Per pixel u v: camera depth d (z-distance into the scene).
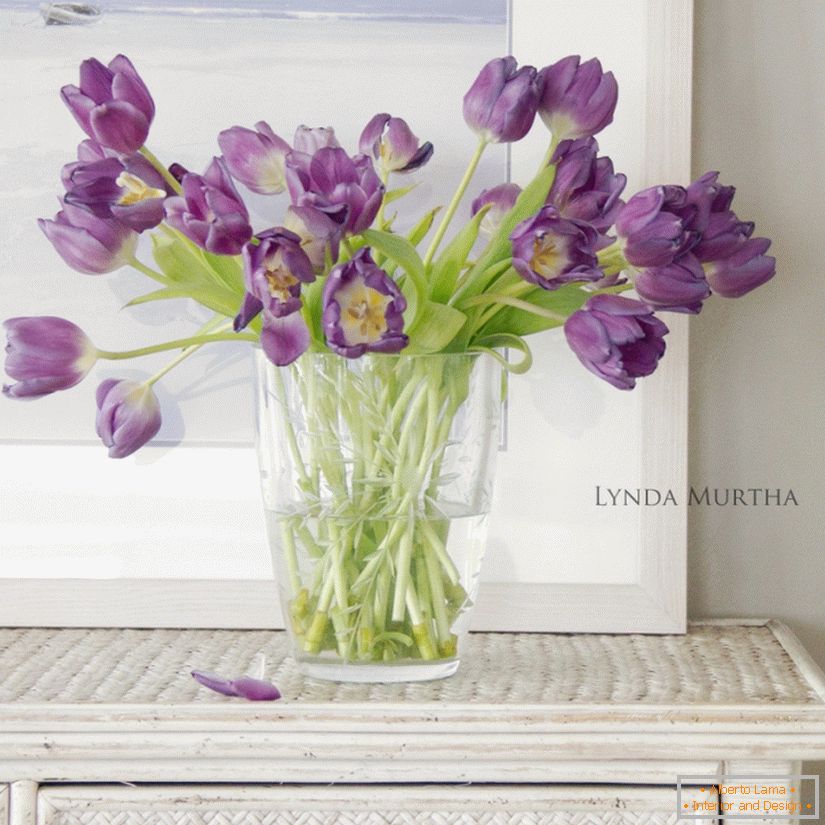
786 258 1.02
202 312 1.00
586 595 0.99
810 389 1.03
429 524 0.81
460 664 0.88
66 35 0.98
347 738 0.73
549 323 0.82
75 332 0.77
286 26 0.98
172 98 0.98
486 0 0.97
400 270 0.82
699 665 0.88
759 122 1.02
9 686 0.82
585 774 0.75
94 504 1.00
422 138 0.98
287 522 0.82
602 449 0.99
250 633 0.99
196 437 1.00
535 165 0.98
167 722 0.74
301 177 0.68
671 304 0.77
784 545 1.05
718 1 1.01
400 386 0.79
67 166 0.81
